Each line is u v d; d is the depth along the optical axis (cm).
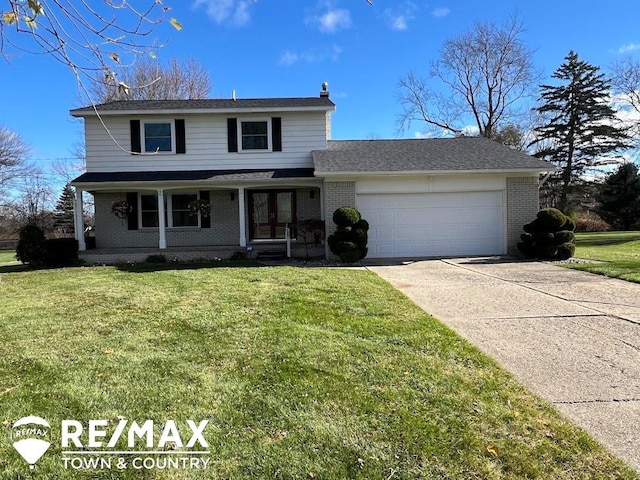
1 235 3447
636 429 302
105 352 450
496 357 446
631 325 555
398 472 252
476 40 3059
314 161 1417
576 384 378
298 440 284
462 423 306
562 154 3497
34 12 296
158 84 2762
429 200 1377
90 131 1520
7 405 332
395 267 1158
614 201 3164
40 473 253
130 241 1597
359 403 333
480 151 1517
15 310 654
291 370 396
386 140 1733
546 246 1241
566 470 255
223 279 920
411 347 465
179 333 515
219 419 311
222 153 1545
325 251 1374
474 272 1043
